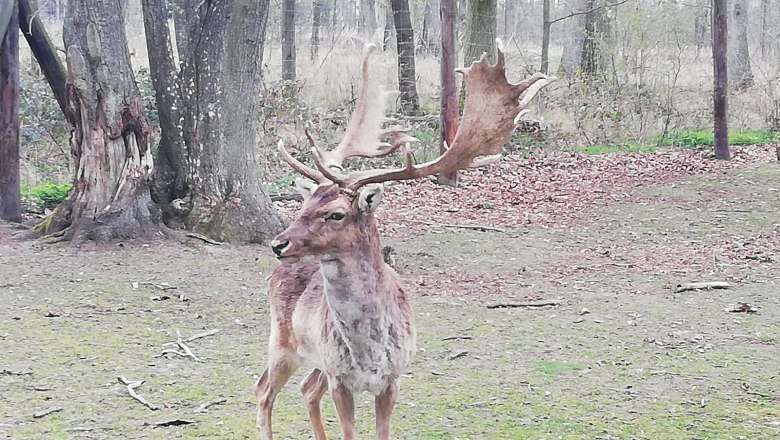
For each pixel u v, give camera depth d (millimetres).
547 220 14758
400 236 13344
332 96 21625
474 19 21203
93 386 6949
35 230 12383
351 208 4777
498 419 6359
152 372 7297
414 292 10141
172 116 12430
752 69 35500
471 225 14242
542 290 10273
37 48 13297
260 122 18141
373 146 5852
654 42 25141
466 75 5359
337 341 4930
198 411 6473
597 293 10117
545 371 7438
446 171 5289
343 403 5027
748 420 6359
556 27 44688
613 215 15117
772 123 25266
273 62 27844
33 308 9070
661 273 11102
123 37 11930
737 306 9359
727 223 14320
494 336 8445
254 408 6566
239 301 9570
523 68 27125
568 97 23422
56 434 6020
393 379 5023
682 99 26047
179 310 9172
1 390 6812
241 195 12320
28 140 17062
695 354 7906
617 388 7031
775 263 11562
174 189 12586
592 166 19938
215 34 12172
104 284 10055
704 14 38812
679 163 20453
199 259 11273
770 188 17328
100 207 11945
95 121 11922
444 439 5980
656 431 6145
